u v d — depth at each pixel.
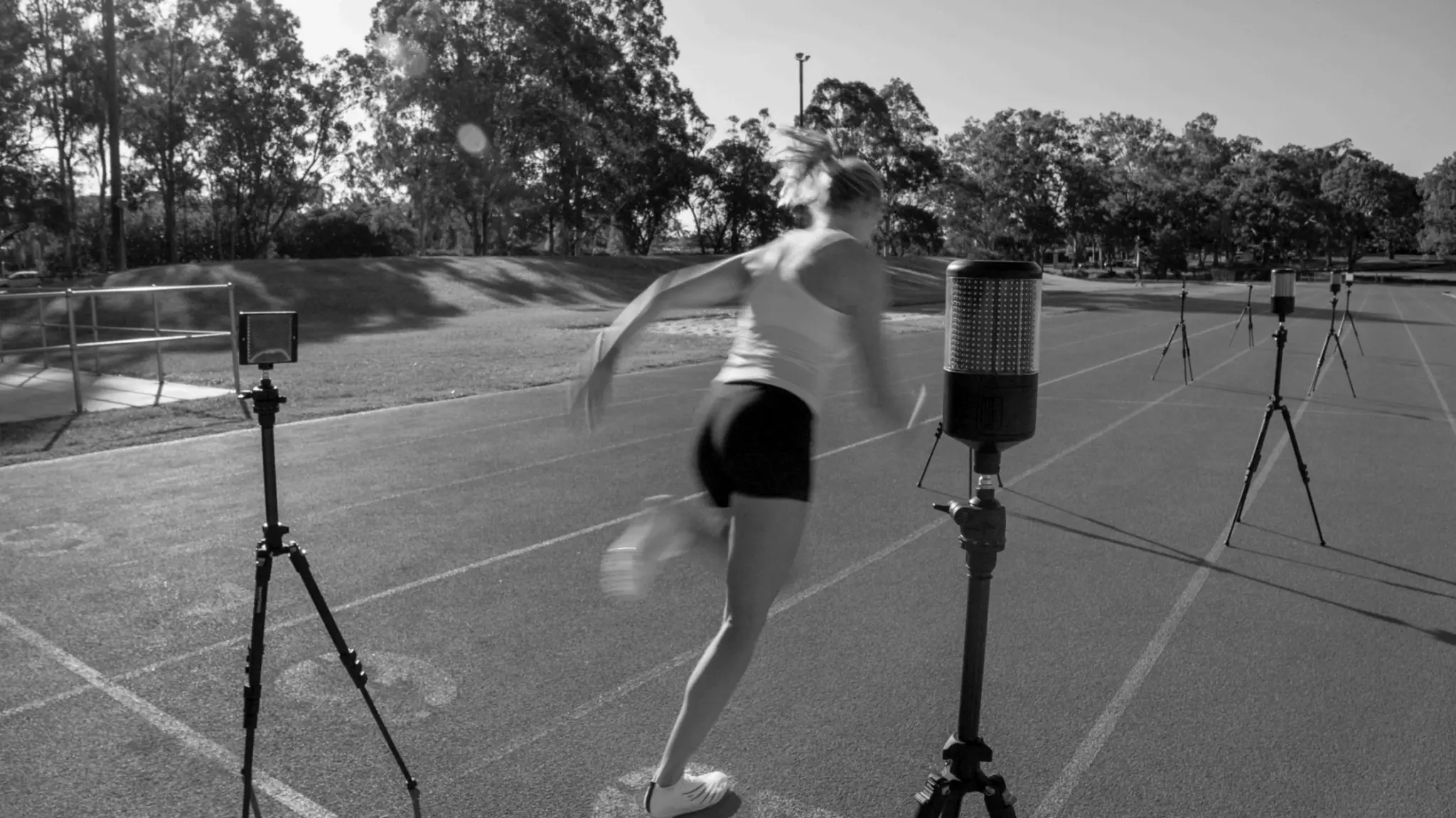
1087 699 4.02
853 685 4.15
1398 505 7.36
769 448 2.75
